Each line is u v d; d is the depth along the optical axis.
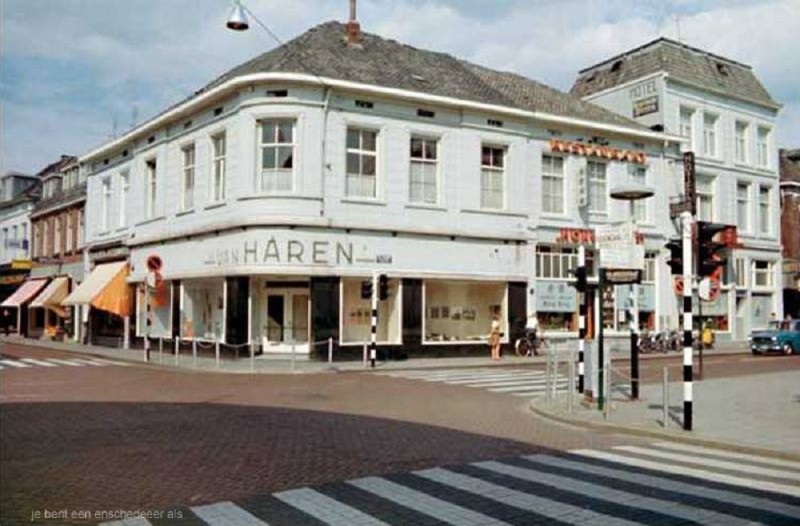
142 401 15.08
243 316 26.28
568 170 32.22
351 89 26.72
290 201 25.80
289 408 14.09
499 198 30.41
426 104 28.47
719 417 12.72
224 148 28.00
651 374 22.02
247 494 7.40
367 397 16.06
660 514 6.64
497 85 33.91
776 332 32.59
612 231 14.55
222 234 27.25
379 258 27.17
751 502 7.10
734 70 40.84
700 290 17.23
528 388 18.08
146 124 32.19
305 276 26.27
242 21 17.41
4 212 52.19
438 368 24.52
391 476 8.23
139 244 33.00
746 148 40.41
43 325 44.12
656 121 36.81
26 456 9.27
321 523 6.36
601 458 9.44
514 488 7.66
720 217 38.44
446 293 29.44
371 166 27.66
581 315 15.59
